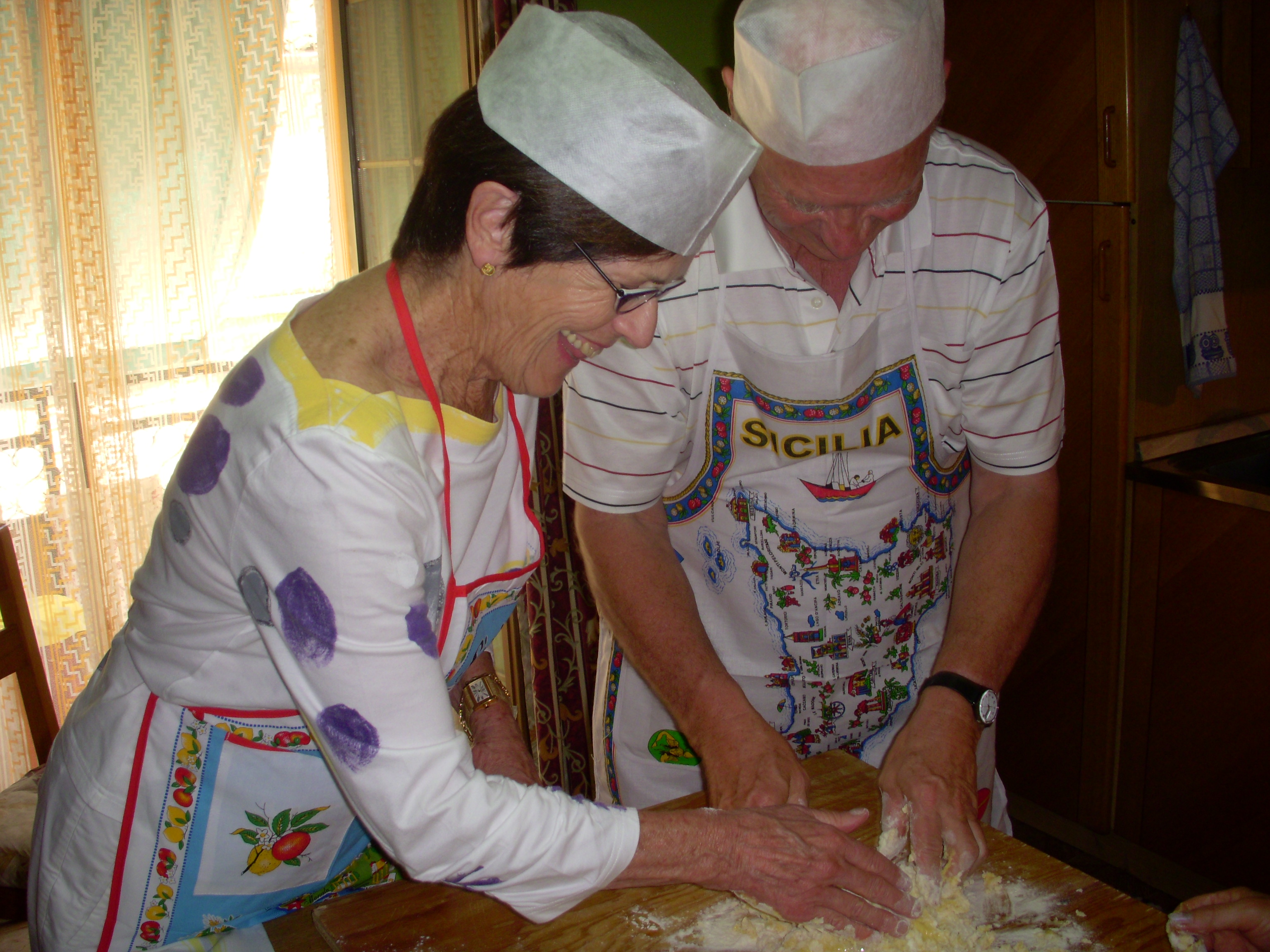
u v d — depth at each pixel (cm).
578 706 253
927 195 114
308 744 88
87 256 250
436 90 241
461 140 71
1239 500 198
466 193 72
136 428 268
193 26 256
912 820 101
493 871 76
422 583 74
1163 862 229
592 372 118
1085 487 224
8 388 250
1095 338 215
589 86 68
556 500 240
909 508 128
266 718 86
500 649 255
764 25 94
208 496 73
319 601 69
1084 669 232
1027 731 249
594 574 127
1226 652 208
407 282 77
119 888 89
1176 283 212
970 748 108
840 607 129
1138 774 229
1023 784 253
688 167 71
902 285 116
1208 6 212
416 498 73
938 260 115
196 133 262
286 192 273
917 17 90
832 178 94
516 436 99
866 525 126
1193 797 220
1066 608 234
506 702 118
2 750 263
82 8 245
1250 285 238
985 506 128
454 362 81
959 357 119
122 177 256
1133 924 89
